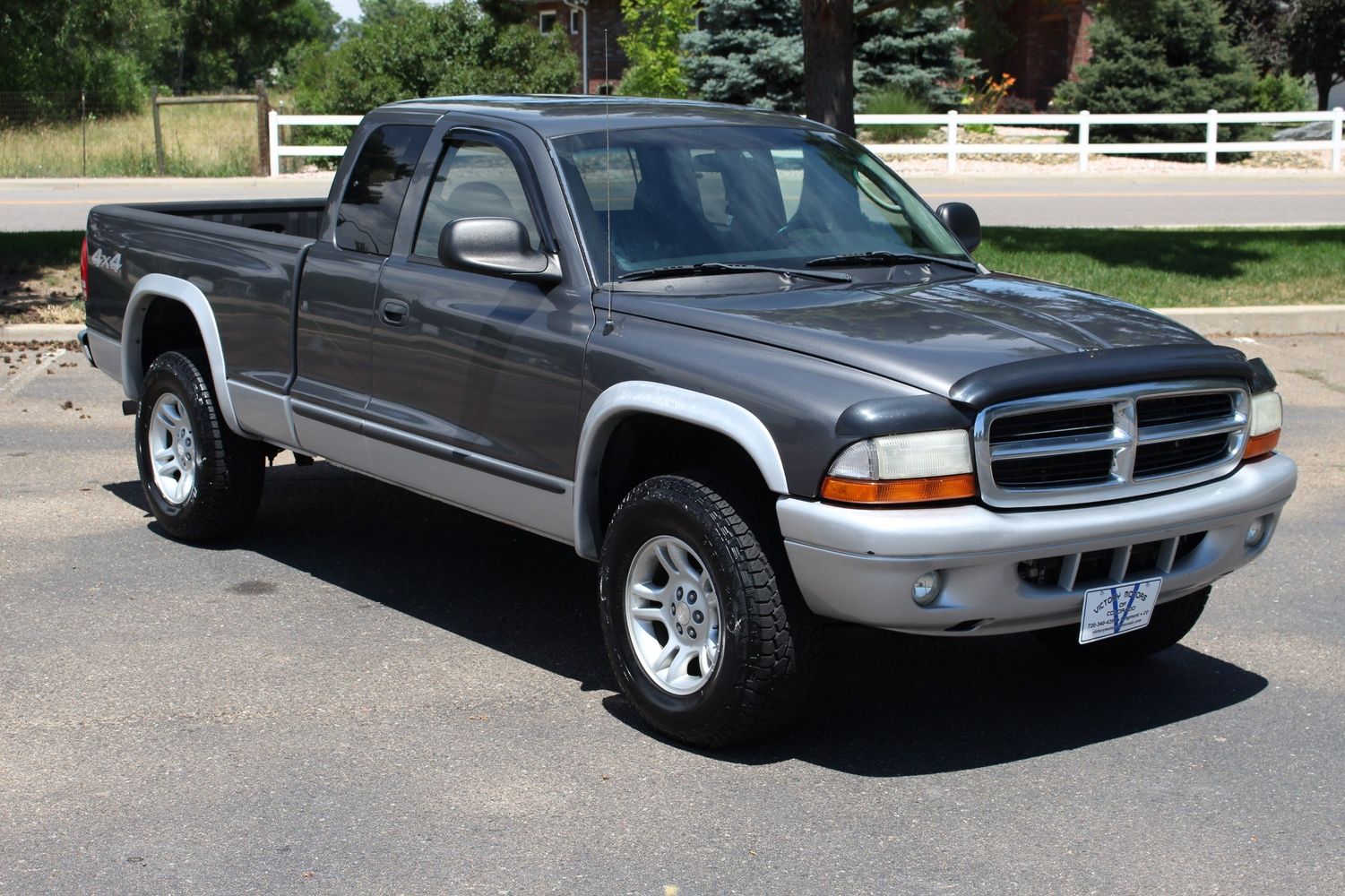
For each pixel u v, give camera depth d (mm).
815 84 15727
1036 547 4246
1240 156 29156
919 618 4215
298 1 33156
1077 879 3809
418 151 5734
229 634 5555
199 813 4105
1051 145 26906
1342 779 4453
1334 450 8703
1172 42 30469
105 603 5879
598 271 4980
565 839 3992
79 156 26438
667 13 28797
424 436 5484
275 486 7848
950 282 5250
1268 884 3791
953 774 4469
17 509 7195
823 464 4172
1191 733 4816
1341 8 38562
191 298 6488
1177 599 5016
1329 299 12852
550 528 5098
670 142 5469
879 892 3732
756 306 4781
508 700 4988
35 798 4176
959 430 4176
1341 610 6062
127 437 8680
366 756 4500
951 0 16672
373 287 5652
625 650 4754
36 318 11867
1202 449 4730
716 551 4391
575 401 4879
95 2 27016
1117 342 4547
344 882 3740
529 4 19094
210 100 25969
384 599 6023
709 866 3850
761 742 4691
